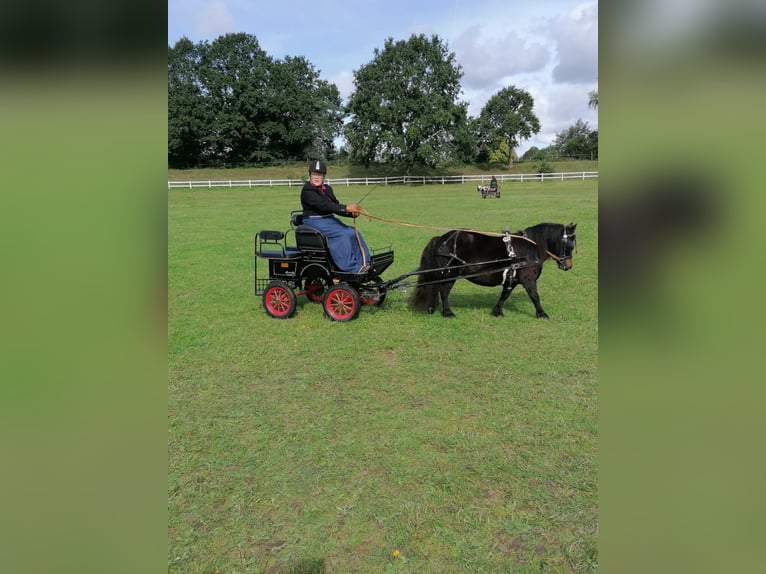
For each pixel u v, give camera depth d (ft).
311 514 9.62
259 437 12.41
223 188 136.67
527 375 15.79
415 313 22.59
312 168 21.33
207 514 9.70
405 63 172.76
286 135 212.23
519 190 112.68
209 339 19.67
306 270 21.62
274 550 8.76
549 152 234.38
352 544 8.85
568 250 21.01
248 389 15.19
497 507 9.70
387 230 50.14
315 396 14.62
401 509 9.70
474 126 187.52
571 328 20.21
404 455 11.48
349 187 140.36
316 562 8.46
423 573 8.19
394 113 171.22
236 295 26.96
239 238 48.93
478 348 18.20
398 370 16.39
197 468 11.16
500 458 11.28
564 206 71.26
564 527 9.14
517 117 219.61
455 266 20.81
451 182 149.89
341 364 16.99
